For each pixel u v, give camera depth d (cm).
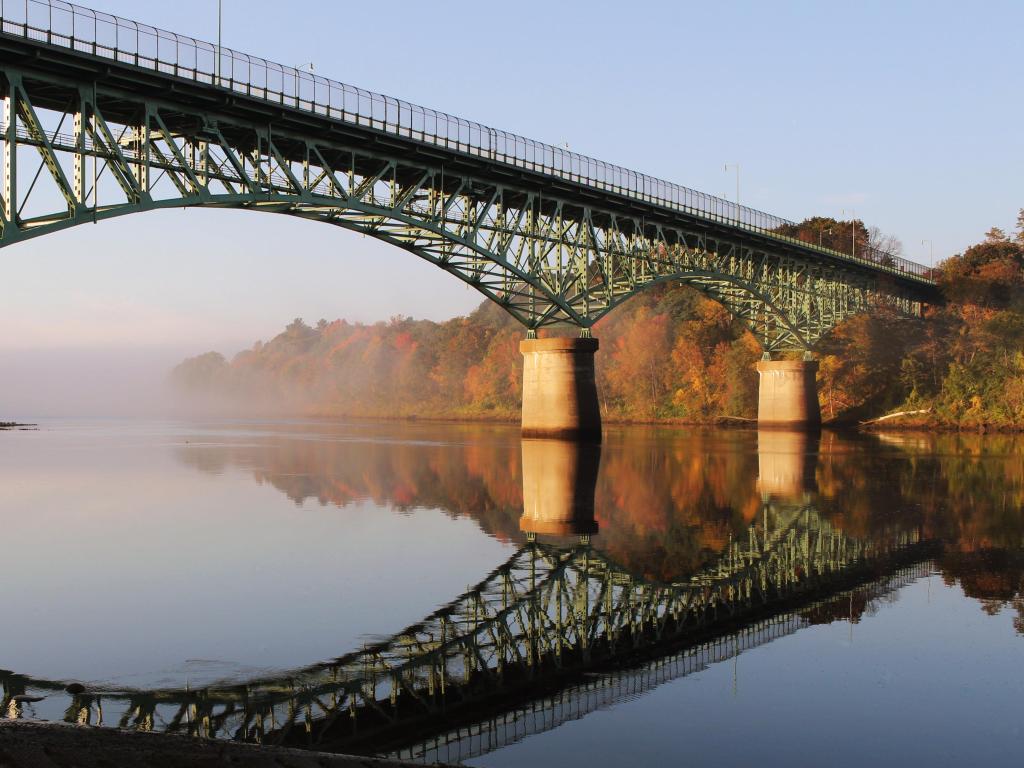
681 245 6956
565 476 4200
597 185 5825
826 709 1174
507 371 15075
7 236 2977
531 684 1272
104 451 5875
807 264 8662
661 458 5303
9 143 3000
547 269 5825
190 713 1132
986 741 1066
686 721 1131
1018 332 9669
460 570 2044
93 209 3216
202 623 1564
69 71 3188
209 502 3162
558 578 1973
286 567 2045
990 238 14100
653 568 2100
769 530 2650
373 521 2747
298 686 1248
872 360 10738
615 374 12825
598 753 1029
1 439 7500
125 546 2289
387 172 4753
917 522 2806
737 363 11206
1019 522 2802
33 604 1689
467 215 5188
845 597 1812
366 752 1025
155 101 3500
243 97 3681
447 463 4900
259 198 3797
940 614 1669
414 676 1302
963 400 9531
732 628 1578
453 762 998
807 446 6488
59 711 1125
